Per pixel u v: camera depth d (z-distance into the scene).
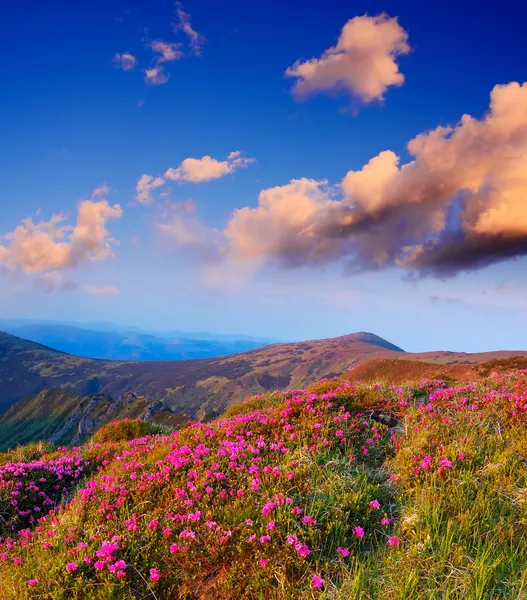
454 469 7.91
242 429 11.27
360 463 9.09
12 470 12.30
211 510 7.64
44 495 11.52
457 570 5.57
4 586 6.77
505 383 13.90
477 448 8.65
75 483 12.59
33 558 7.54
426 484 7.48
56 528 8.28
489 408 10.87
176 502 8.18
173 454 10.22
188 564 6.54
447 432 9.55
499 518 6.55
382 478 8.40
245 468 8.86
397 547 6.20
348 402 12.23
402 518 6.94
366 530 6.89
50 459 15.83
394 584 5.49
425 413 11.06
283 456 9.24
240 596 5.84
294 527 6.79
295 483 8.12
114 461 12.95
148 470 10.21
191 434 12.03
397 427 10.73
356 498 7.32
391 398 12.54
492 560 5.66
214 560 6.52
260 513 7.34
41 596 6.23
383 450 9.57
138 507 8.35
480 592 5.11
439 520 6.62
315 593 5.64
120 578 6.29
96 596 6.12
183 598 6.04
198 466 9.32
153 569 6.23
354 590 5.43
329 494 7.55
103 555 6.70
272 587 5.86
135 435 21.11
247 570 6.25
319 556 6.25
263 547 6.47
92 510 8.61
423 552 6.00
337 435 9.87
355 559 6.19
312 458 8.93
